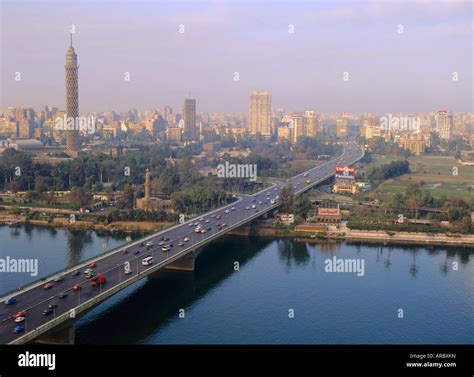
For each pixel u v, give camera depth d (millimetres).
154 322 158000
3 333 121375
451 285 192250
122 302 173750
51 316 131000
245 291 185750
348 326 156625
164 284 193250
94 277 160375
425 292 184500
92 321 157000
